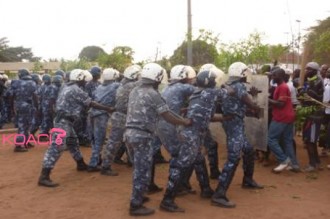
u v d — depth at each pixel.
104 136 8.20
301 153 9.69
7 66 45.88
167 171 8.27
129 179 7.69
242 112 6.13
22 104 10.38
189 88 6.55
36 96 10.77
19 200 6.53
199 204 6.24
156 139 6.68
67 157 9.66
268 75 8.56
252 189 6.99
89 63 19.41
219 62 11.94
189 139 5.75
